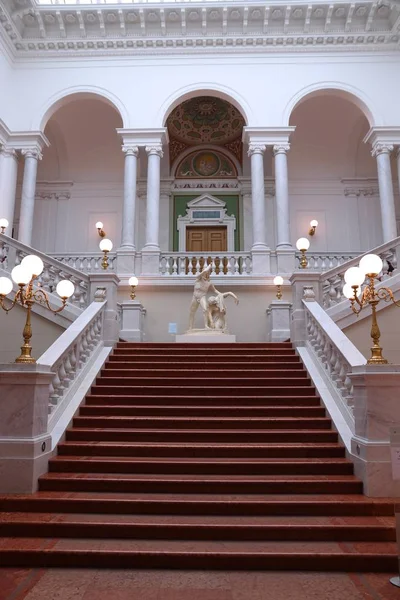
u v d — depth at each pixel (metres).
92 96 13.48
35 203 16.88
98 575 3.42
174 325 11.67
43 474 4.79
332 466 4.89
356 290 5.44
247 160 17.19
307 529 3.86
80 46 13.48
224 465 4.89
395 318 8.24
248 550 3.62
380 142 12.85
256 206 12.64
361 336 8.16
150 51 13.52
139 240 16.45
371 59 13.34
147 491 4.57
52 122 15.74
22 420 4.68
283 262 12.26
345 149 16.78
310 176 17.14
